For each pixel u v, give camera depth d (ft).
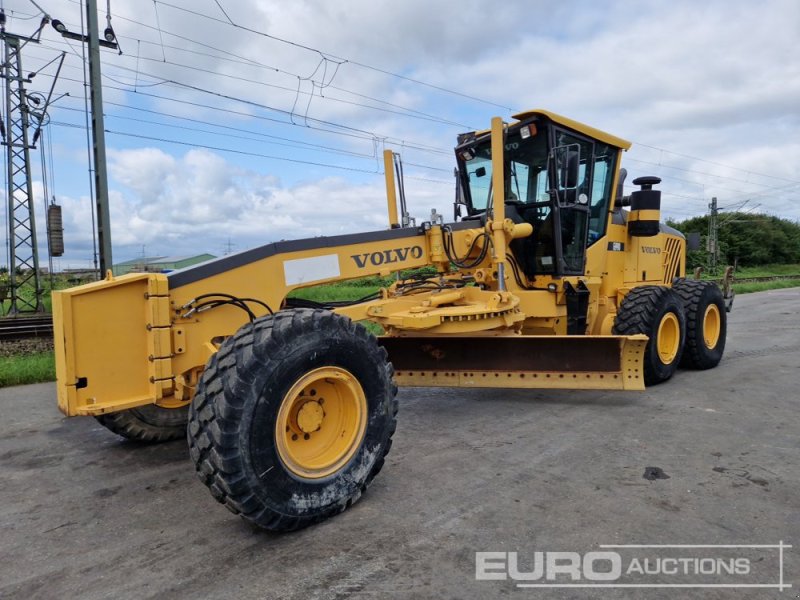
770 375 21.54
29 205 57.72
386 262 14.89
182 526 9.95
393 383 11.32
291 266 12.60
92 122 37.55
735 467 12.19
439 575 8.20
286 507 9.25
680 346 20.76
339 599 7.65
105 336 10.03
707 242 164.55
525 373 16.55
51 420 16.87
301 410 9.97
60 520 10.25
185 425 14.75
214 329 11.28
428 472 12.14
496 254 16.21
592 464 12.48
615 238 21.21
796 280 104.37
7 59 55.31
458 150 20.54
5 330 37.17
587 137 19.21
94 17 37.09
